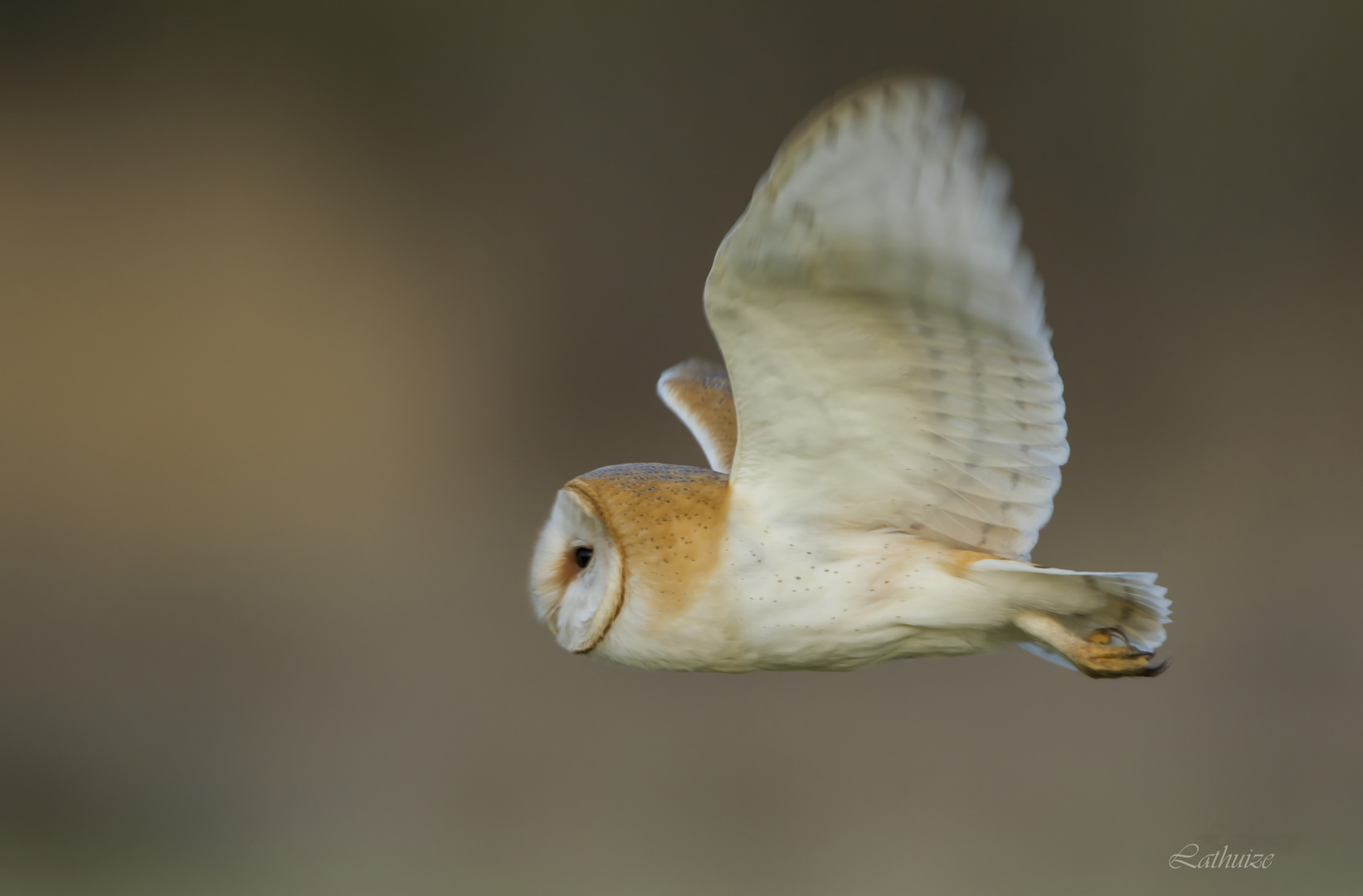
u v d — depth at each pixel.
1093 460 22.61
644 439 24.98
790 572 10.87
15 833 18.12
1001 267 10.73
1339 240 24.41
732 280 10.77
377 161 27.36
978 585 10.85
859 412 10.82
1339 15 24.72
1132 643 10.86
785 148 10.70
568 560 10.95
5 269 26.06
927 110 10.70
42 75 27.72
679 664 10.90
